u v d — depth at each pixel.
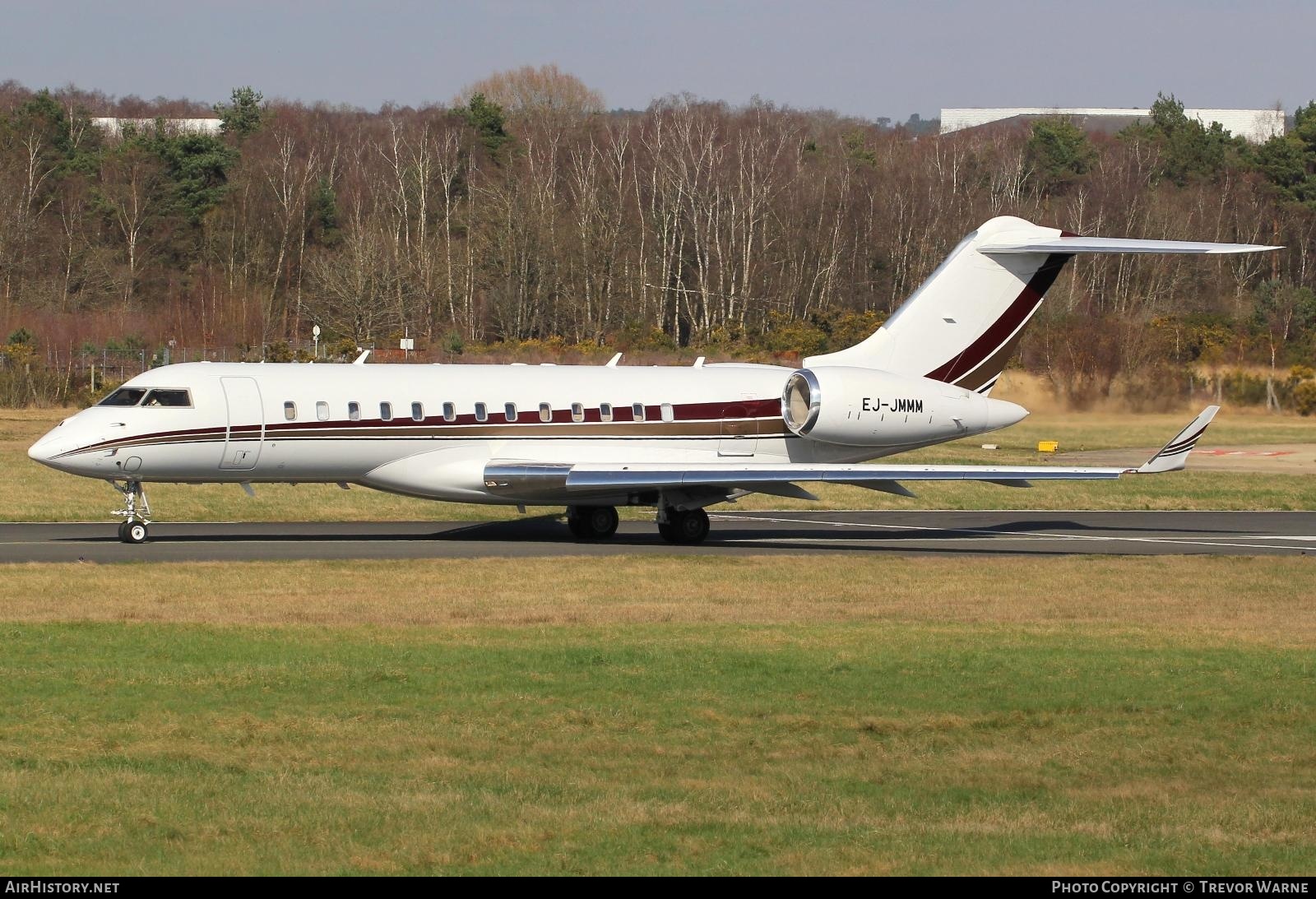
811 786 44.25
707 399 116.81
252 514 127.44
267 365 107.25
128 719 50.75
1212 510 148.25
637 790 43.53
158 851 37.69
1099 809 42.50
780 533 122.62
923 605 80.56
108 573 86.25
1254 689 58.28
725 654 63.28
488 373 112.56
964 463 178.62
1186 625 74.62
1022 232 122.81
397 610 74.62
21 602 75.56
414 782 43.84
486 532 117.44
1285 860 38.06
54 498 134.50
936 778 45.41
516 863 37.06
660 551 105.50
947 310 121.81
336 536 112.50
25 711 51.41
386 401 106.56
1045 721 52.75
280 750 47.22
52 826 39.50
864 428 117.00
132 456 100.69
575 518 113.94
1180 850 38.75
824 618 75.06
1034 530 127.44
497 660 61.31
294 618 71.75
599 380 115.06
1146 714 54.19
